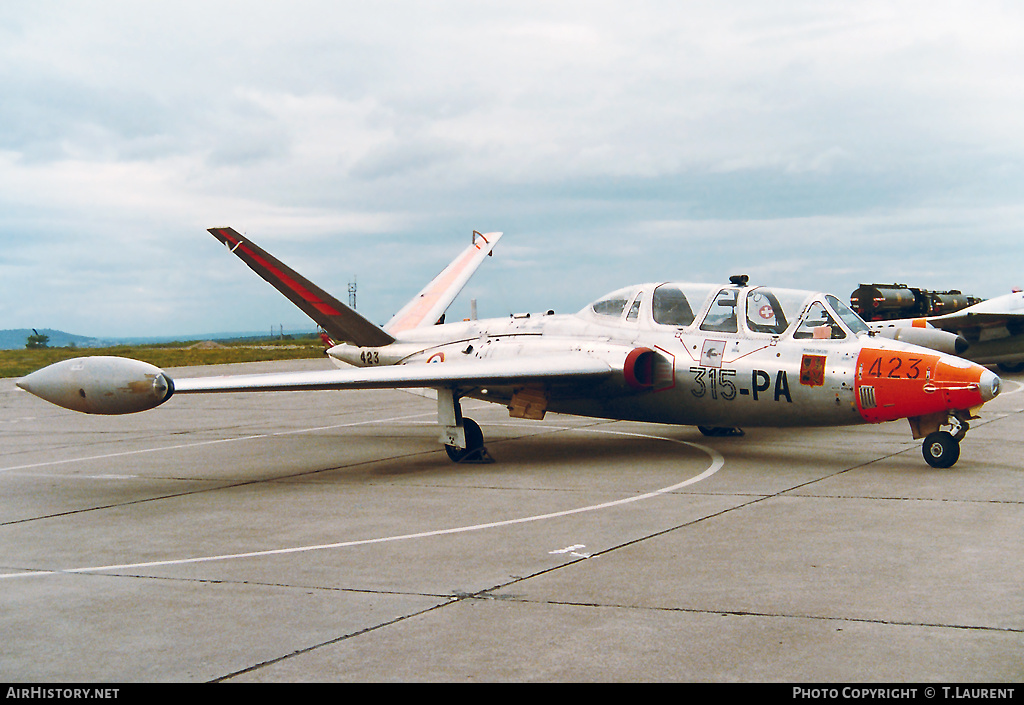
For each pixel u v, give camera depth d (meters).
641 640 4.65
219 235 14.25
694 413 11.64
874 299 29.81
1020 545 6.50
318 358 50.44
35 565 6.81
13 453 14.53
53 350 75.94
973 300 33.25
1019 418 15.43
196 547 7.31
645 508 8.33
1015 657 4.29
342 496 9.65
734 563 6.17
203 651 4.68
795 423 10.80
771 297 11.25
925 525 7.25
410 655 4.52
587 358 12.11
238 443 15.33
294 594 5.75
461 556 6.64
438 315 16.95
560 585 5.74
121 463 13.02
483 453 11.99
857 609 5.07
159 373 9.45
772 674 4.14
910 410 9.83
